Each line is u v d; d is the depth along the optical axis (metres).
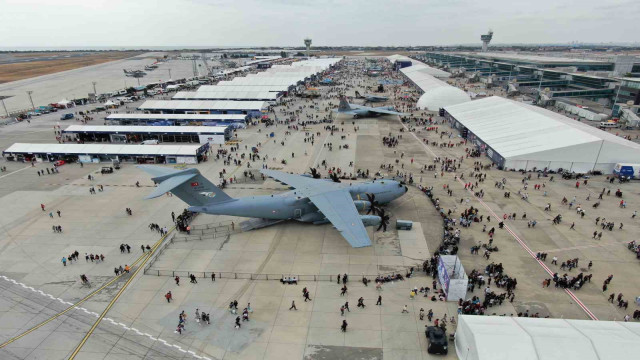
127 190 66.56
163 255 46.22
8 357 30.88
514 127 90.75
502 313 35.75
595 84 153.00
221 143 96.50
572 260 44.22
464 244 48.59
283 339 32.88
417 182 70.06
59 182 70.31
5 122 121.31
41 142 97.38
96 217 56.28
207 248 47.88
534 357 26.08
